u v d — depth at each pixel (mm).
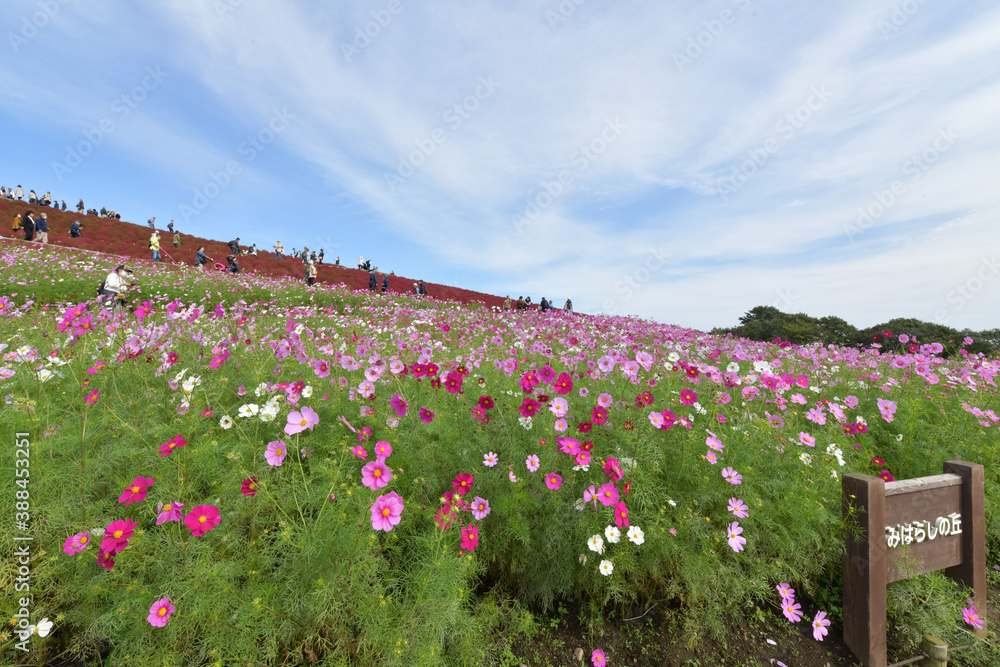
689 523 2111
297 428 1877
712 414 3012
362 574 1691
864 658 1868
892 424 3520
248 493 1792
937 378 4109
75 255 14133
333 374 3455
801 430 3303
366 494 2035
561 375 2592
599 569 1908
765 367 3258
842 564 2271
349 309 12297
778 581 2189
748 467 2420
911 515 2035
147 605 1534
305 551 1654
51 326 4160
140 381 3115
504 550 2143
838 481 2504
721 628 2016
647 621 2078
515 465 2369
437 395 3113
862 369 5133
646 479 2254
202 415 2334
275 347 3752
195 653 1505
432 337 7680
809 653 1944
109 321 4168
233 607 1566
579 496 2215
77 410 2617
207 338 4074
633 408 2861
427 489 2287
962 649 2000
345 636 1572
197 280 13055
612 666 1841
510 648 1889
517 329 8492
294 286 15172
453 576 1723
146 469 2150
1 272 10250
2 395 2574
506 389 3295
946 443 3285
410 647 1567
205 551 1699
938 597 2084
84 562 1656
